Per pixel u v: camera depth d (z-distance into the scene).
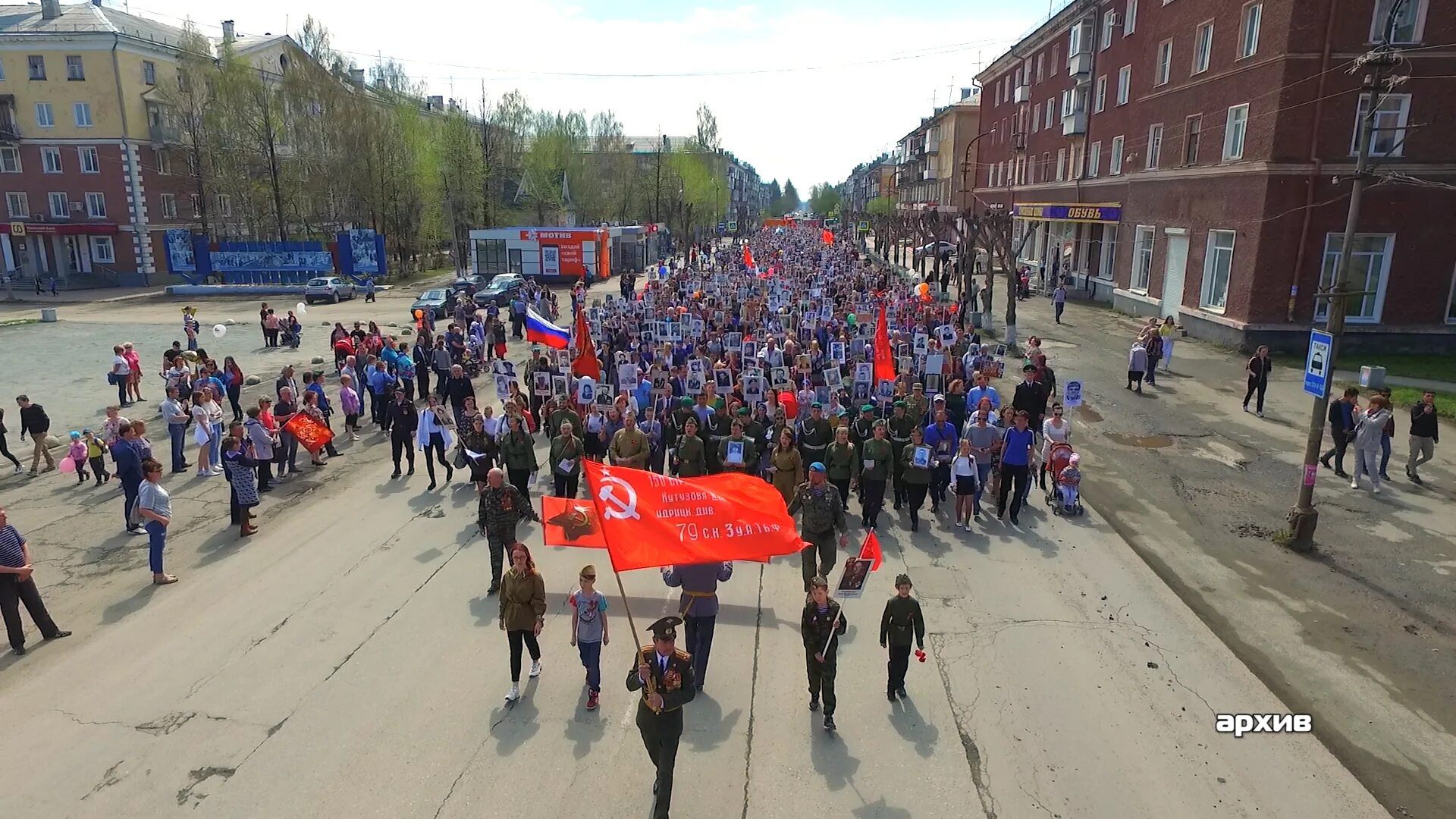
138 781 6.96
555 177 75.19
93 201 55.53
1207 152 28.02
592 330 24.64
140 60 55.38
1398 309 24.25
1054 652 9.05
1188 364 23.98
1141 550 11.92
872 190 153.50
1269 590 10.69
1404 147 23.28
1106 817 6.64
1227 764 7.28
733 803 6.75
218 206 60.56
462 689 8.31
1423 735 7.78
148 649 9.05
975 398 14.47
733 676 8.58
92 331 34.16
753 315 28.30
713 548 8.17
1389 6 22.75
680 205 81.50
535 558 11.51
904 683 8.39
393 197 58.00
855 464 12.18
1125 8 37.09
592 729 7.71
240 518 12.48
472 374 23.80
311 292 44.34
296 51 54.72
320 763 7.20
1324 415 11.45
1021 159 54.22
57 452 16.66
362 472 15.51
